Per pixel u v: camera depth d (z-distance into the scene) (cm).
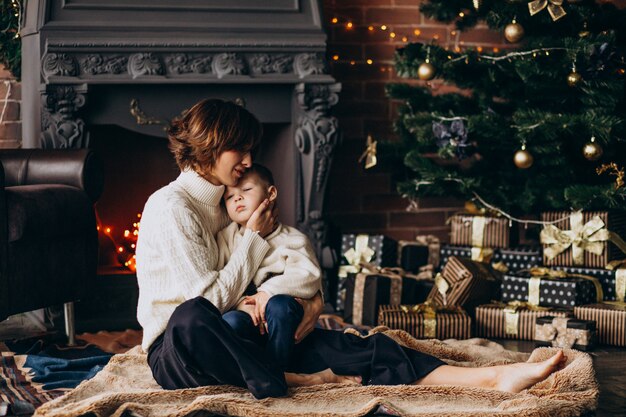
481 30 516
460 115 435
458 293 390
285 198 458
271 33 431
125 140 456
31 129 416
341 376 262
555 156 411
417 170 429
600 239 392
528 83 411
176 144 259
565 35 424
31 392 277
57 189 341
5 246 318
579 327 353
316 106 438
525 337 376
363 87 502
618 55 397
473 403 250
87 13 404
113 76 404
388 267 433
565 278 389
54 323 393
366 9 499
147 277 253
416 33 506
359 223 505
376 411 238
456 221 434
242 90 435
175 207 251
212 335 236
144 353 302
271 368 239
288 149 452
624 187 387
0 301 316
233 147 255
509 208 427
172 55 416
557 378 265
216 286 248
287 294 254
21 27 420
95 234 360
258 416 230
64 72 396
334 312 432
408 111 459
